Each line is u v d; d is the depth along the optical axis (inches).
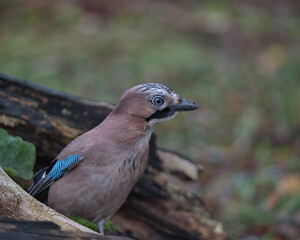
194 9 724.0
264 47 642.8
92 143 215.6
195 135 519.8
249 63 606.2
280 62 605.3
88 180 214.2
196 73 578.6
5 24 697.6
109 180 215.2
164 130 525.3
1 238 156.4
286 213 395.9
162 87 225.1
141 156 224.2
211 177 475.2
